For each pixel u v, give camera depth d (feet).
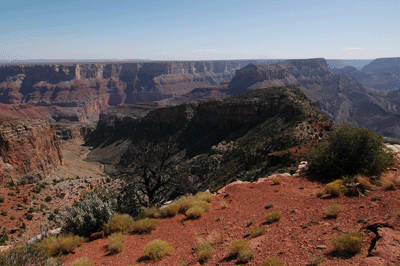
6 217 124.36
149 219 38.96
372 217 22.90
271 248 22.52
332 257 17.93
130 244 32.94
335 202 31.19
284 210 33.40
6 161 237.66
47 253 28.09
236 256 22.82
